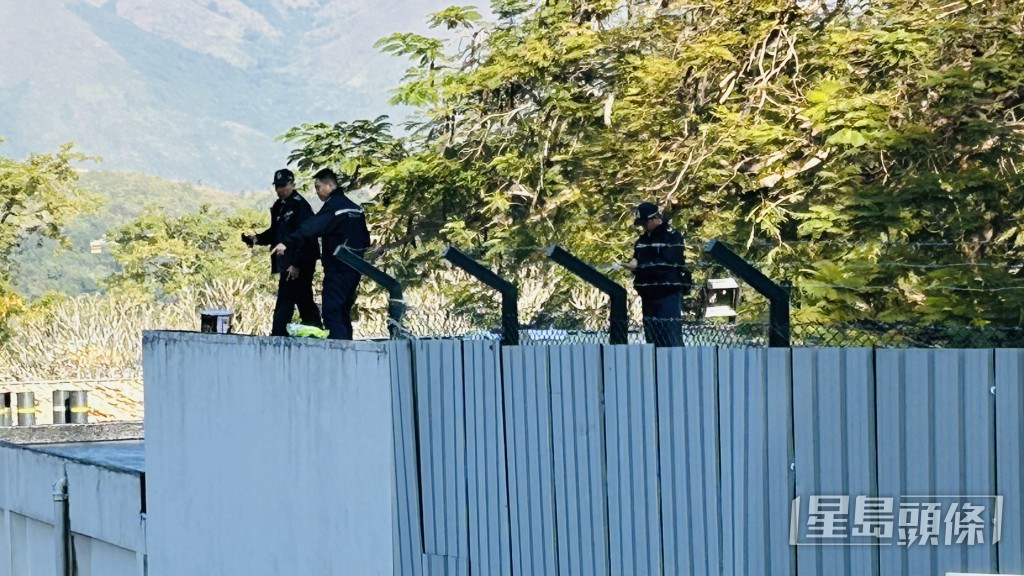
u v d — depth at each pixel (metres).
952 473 19.23
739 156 50.84
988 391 19.02
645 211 23.78
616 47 62.59
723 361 21.17
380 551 27.64
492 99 66.88
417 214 64.69
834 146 45.72
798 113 48.56
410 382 26.73
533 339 24.67
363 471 28.06
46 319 82.94
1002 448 18.94
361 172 66.12
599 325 24.77
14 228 138.25
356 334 49.09
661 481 22.14
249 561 32.34
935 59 46.62
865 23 52.75
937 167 43.00
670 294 23.81
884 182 43.19
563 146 63.16
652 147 55.31
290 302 34.22
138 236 166.25
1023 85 43.41
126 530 37.69
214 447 33.59
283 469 30.80
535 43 63.47
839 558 20.09
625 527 22.77
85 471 39.53
